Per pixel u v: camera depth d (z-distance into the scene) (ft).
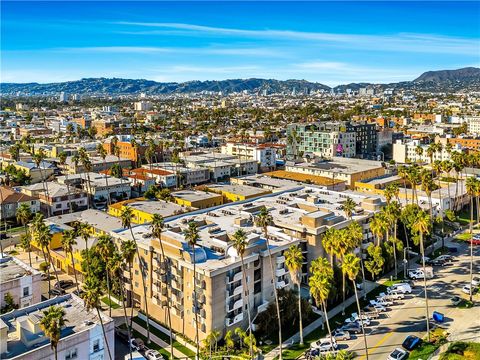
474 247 542.57
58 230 513.45
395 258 455.63
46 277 464.24
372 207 500.74
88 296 282.56
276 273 380.17
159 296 374.22
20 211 512.63
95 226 521.65
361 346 339.57
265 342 348.79
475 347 328.70
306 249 431.84
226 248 362.94
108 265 329.52
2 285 334.44
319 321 377.91
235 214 476.95
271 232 419.13
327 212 464.65
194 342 346.95
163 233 387.14
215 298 335.06
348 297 419.13
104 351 286.66
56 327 244.01
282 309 363.56
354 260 326.03
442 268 482.28
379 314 387.34
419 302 407.03
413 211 520.42
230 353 328.29
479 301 406.21
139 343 343.87
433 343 338.75
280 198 542.98
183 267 352.08
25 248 501.56
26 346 263.49
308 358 323.16
